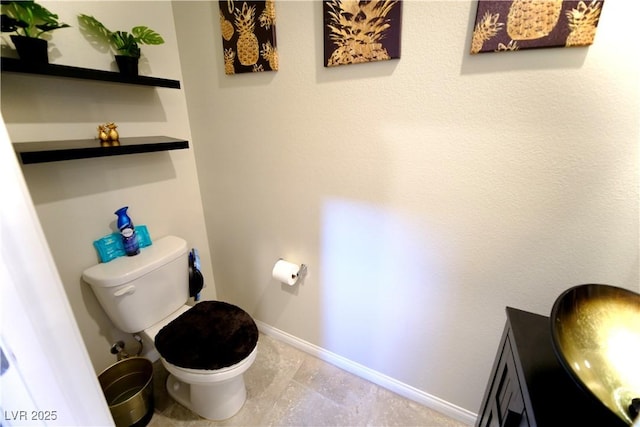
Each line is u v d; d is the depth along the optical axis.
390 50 0.92
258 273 1.61
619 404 0.55
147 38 1.12
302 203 1.30
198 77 1.37
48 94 1.00
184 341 1.12
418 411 1.30
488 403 0.92
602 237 0.82
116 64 1.17
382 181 1.08
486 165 0.90
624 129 0.72
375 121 1.02
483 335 1.08
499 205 0.92
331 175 1.18
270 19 1.07
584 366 0.61
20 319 0.55
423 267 1.11
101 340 1.28
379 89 0.98
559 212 0.85
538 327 0.79
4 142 0.49
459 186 0.96
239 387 1.28
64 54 1.02
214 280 1.83
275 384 1.43
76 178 1.10
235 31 1.17
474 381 1.16
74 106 1.07
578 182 0.80
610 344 0.65
